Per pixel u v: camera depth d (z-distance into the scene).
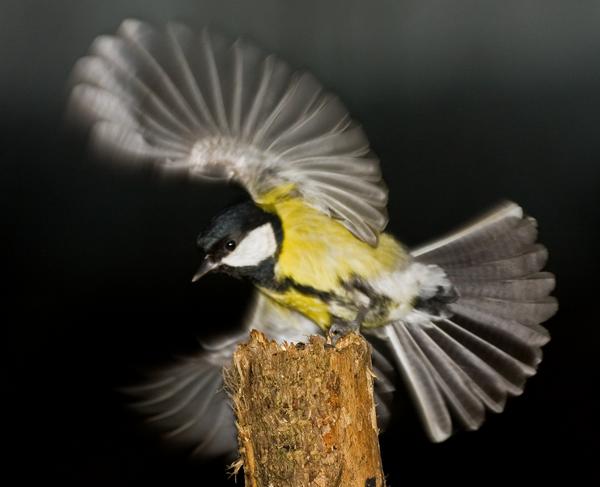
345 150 7.30
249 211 8.32
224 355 8.46
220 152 7.57
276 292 8.46
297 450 6.26
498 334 8.97
